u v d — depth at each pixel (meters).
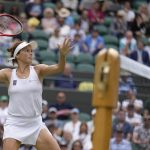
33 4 42.31
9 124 15.62
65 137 28.41
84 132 29.14
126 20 43.84
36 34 39.50
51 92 34.81
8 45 36.75
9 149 15.42
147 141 29.12
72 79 35.94
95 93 8.79
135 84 35.41
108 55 8.66
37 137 15.61
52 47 39.06
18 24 16.19
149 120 29.33
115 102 8.67
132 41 41.19
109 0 44.59
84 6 44.28
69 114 31.98
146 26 44.19
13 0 43.47
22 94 15.45
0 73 15.81
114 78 8.64
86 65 38.41
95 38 39.97
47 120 29.61
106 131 8.70
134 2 47.72
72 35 40.34
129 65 22.41
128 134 29.34
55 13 42.41
